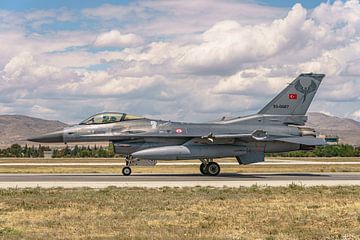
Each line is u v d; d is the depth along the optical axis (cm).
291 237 2344
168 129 6228
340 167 8612
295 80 6694
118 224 2633
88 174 6431
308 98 6706
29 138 6303
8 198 3644
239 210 3112
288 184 4900
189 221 2730
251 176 6103
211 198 3672
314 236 2366
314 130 6650
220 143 6288
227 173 6794
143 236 2333
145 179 5478
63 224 2623
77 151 17562
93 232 2430
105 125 6272
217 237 2328
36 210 3098
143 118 6384
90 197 3703
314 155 16838
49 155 18175
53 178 5612
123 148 6203
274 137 6431
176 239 2277
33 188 4325
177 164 9850
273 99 6650
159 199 3603
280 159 13775
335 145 17300
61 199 3584
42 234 2377
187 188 4369
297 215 2919
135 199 3600
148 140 6238
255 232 2452
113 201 3494
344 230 2495
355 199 3653
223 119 6644
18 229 2491
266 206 3284
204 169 6316
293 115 6662
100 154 16325
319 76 6738
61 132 6256
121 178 5628
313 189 4325
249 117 6544
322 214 2950
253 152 6406
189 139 6316
